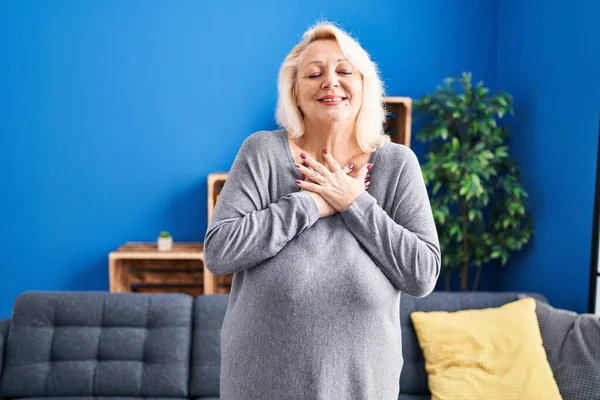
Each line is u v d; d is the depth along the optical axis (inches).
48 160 141.2
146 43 140.6
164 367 95.0
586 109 111.7
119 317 97.3
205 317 98.6
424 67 145.3
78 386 93.4
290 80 52.1
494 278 149.7
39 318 96.3
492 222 137.1
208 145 143.9
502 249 129.9
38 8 137.6
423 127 135.0
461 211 135.3
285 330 46.6
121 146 142.6
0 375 93.8
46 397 93.6
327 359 46.5
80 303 97.5
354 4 142.7
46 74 139.2
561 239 120.1
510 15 140.1
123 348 95.6
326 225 49.1
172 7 140.2
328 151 52.3
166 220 145.0
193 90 142.5
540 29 127.2
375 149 52.5
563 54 118.7
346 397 47.3
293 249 47.9
